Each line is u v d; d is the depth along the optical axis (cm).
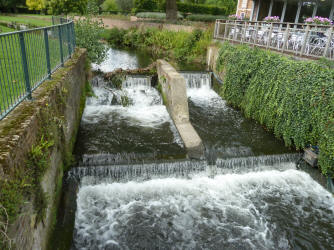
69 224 549
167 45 2047
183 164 735
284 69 866
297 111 805
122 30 2644
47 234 441
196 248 552
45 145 435
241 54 1131
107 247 541
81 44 1324
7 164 301
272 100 905
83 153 736
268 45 1124
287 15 1612
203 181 734
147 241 559
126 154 746
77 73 895
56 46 717
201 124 993
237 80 1132
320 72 744
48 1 3012
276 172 788
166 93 1102
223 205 664
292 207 673
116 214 618
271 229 606
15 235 304
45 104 476
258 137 913
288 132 838
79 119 911
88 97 1135
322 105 729
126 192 678
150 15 3103
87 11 1439
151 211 632
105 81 1253
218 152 800
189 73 1392
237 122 1028
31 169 372
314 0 1420
